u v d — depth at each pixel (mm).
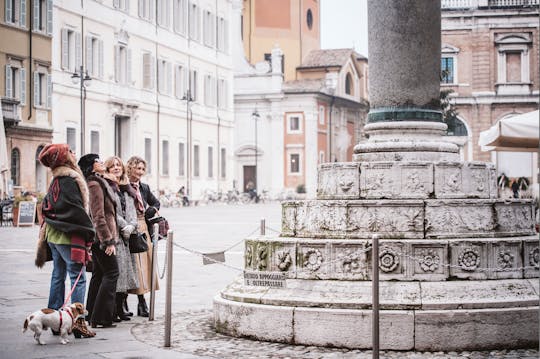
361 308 10023
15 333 11141
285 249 10781
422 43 11680
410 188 11008
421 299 10000
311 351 9867
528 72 69250
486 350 9930
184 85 68312
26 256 22984
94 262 11812
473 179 11211
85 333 10695
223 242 27969
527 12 69000
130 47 59719
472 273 10344
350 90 97438
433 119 11852
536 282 10516
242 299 10805
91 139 55094
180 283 16891
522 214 11188
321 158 87812
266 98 85625
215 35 74188
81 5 53656
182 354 9734
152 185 62688
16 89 48062
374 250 8875
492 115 69750
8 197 41688
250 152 86500
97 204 11289
